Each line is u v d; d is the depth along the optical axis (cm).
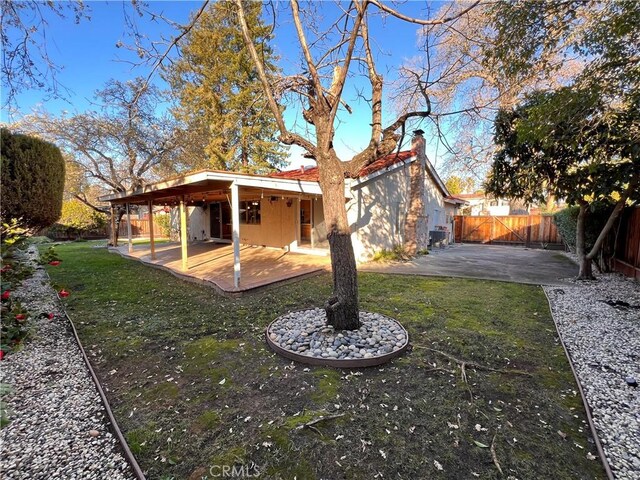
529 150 621
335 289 382
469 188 1272
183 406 250
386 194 1043
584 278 693
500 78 460
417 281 697
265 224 1209
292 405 248
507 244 1581
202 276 703
